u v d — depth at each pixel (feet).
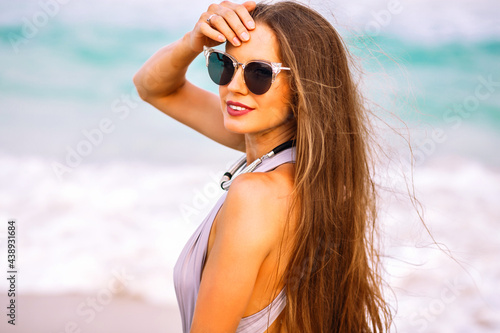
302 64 5.04
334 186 5.21
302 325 5.03
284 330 5.23
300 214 4.91
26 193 23.11
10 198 22.59
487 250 17.78
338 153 5.24
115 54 39.81
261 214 4.58
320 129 5.08
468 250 17.74
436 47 38.47
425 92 35.86
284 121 5.35
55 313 14.52
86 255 18.04
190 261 5.26
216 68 5.27
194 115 7.47
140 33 40.29
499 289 15.44
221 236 4.58
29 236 19.24
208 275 4.56
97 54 39.63
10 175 25.36
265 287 4.92
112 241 19.12
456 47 38.50
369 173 5.68
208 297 4.50
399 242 15.67
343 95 5.38
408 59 37.96
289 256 4.91
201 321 4.50
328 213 5.13
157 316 14.70
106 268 17.22
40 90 36.96
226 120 5.29
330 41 5.32
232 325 4.56
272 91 5.10
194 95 7.53
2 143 30.07
